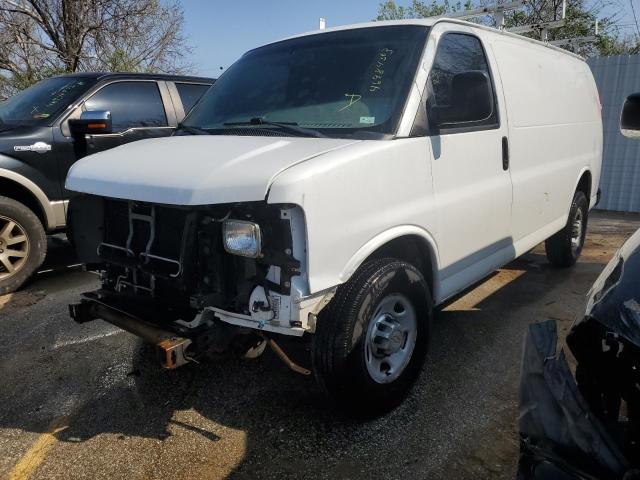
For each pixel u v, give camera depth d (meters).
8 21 14.24
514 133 4.16
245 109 3.69
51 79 6.49
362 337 2.85
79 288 5.55
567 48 8.38
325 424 3.12
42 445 3.00
